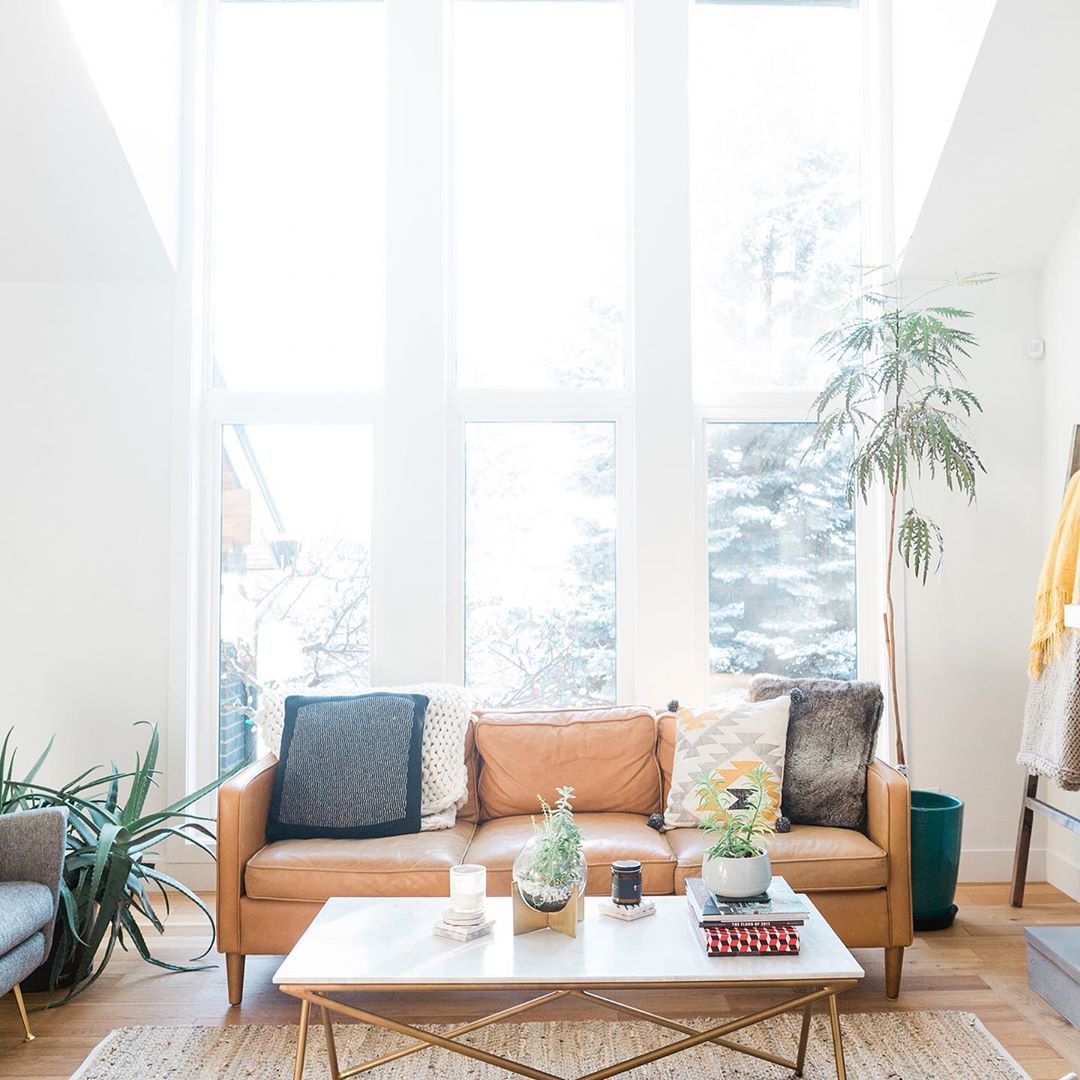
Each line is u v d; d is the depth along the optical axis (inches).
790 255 165.8
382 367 161.3
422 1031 83.4
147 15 148.5
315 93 166.1
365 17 166.6
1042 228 152.3
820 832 120.3
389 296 158.4
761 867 89.2
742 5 166.1
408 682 156.0
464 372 163.5
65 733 154.6
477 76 166.2
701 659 160.7
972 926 137.6
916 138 152.6
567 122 165.9
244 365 164.1
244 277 164.7
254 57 166.6
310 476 162.4
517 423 162.9
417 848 117.1
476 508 162.2
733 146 166.2
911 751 156.6
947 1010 111.2
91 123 136.6
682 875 113.8
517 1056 101.5
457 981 81.4
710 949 85.4
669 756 136.6
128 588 155.5
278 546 162.2
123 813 127.0
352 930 92.0
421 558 156.7
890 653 148.9
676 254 158.1
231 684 161.5
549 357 163.6
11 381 156.3
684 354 157.4
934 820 134.6
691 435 157.6
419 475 157.2
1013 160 143.8
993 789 156.8
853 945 113.6
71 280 156.9
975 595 156.9
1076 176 145.3
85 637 155.2
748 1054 94.5
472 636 161.9
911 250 156.4
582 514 162.4
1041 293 158.4
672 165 158.6
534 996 116.1
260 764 127.2
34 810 111.7
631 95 162.2
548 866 90.0
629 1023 108.8
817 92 166.2
